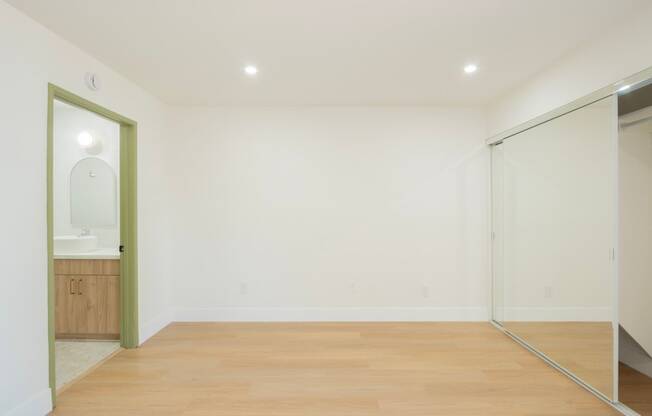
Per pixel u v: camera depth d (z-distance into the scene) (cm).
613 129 209
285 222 374
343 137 374
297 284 374
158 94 333
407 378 246
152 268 335
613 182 210
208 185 374
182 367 264
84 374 252
